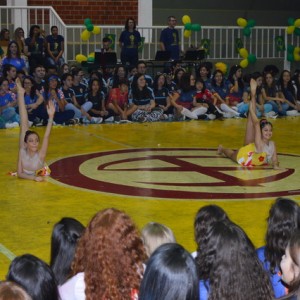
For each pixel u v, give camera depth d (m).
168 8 26.80
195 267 3.76
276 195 10.66
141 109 18.86
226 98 20.08
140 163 13.02
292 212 5.20
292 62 25.22
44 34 20.83
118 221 4.27
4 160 13.10
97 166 12.72
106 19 24.30
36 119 17.66
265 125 12.61
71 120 18.05
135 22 23.72
